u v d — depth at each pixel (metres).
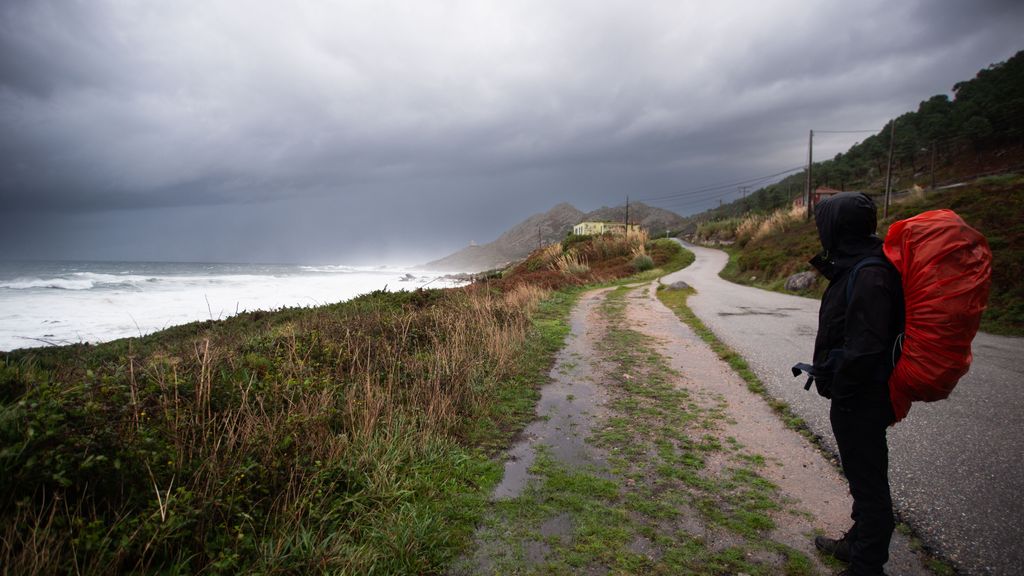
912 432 4.32
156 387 3.55
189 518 2.49
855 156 118.25
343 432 3.96
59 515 2.35
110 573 2.15
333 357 5.65
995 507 3.03
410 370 5.77
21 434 2.55
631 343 9.05
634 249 35.41
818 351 2.46
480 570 2.61
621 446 4.34
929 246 1.98
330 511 2.94
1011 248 11.84
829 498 3.33
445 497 3.36
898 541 2.78
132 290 35.56
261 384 4.21
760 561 2.64
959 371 1.89
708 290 19.81
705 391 6.00
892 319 2.12
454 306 10.42
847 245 2.34
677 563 2.64
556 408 5.46
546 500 3.36
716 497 3.38
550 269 27.84
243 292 35.12
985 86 89.00
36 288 37.34
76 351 7.49
